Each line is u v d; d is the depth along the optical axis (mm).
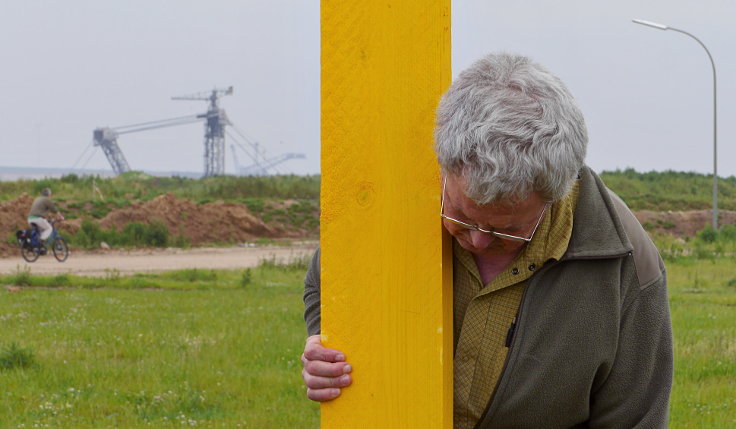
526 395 2197
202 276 18922
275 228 35250
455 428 2309
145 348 9016
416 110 1918
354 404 1977
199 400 6719
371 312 1954
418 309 1940
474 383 2254
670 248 27016
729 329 10305
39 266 22312
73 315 11797
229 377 7582
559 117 1851
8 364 8094
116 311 12320
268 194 40531
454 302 2262
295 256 26328
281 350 8883
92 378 7527
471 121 1826
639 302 2211
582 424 2375
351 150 1938
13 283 17203
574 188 2207
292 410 6473
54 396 6824
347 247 1956
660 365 2266
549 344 2176
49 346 9109
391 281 1944
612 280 2166
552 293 2170
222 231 33719
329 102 1937
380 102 1917
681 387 7160
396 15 1903
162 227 31062
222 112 124688
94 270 21141
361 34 1911
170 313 12117
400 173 1928
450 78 1926
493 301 2213
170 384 7320
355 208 1947
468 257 2211
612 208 2207
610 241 2148
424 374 1943
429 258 1935
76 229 30562
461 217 1966
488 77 1871
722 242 29000
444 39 1907
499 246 2088
